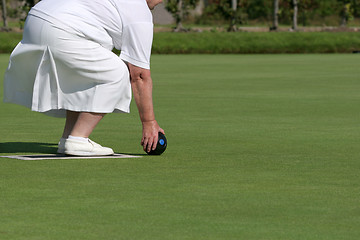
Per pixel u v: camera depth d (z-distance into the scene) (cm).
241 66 5269
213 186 1162
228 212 988
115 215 966
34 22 1420
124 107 1467
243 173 1284
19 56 1430
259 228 909
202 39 7900
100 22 1430
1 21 11881
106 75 1420
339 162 1418
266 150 1578
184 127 1998
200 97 2934
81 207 1008
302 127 2009
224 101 2772
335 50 8081
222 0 9250
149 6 1522
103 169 1312
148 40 1458
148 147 1473
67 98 1427
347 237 873
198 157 1468
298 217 963
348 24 13150
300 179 1232
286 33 8294
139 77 1465
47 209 995
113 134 1848
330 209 1009
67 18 1403
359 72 4575
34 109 1423
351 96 2991
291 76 4225
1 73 4266
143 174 1264
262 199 1067
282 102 2738
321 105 2631
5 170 1295
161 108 2514
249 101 2773
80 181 1193
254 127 2005
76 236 869
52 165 1349
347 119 2208
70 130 1502
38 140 1733
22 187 1141
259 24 13362
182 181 1202
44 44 1406
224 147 1620
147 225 919
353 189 1148
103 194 1093
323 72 4581
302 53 7862
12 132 1883
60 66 1412
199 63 5669
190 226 916
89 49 1407
